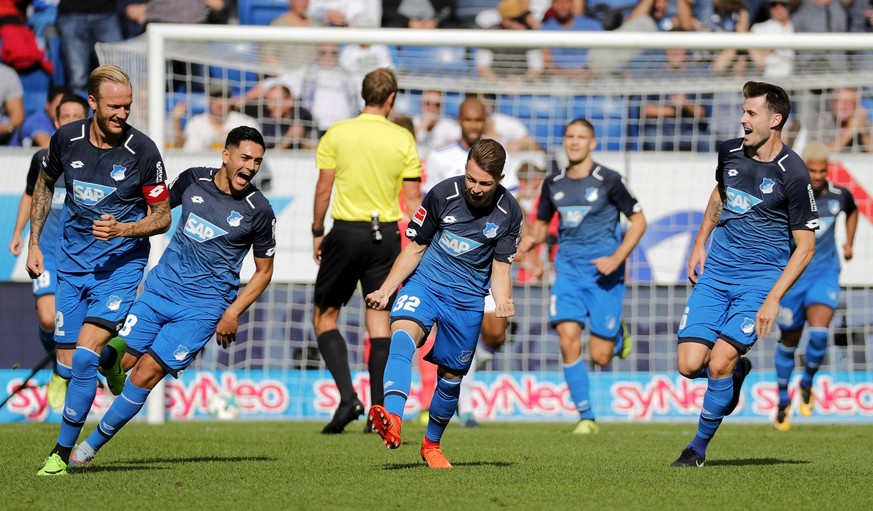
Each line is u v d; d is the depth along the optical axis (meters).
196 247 21.20
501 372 42.28
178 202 21.98
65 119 31.06
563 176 34.69
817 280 37.41
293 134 47.50
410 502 16.92
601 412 42.25
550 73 48.97
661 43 39.50
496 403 41.97
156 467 21.95
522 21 54.19
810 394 38.44
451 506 16.50
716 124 47.41
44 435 30.33
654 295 43.41
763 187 21.97
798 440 31.31
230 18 53.69
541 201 35.19
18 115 49.97
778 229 22.27
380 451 26.03
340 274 30.97
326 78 47.91
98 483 19.05
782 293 21.47
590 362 44.78
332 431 31.97
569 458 24.84
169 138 45.19
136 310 21.20
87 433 31.34
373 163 30.36
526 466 22.64
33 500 16.95
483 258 21.03
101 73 20.44
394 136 30.67
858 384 42.69
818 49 39.28
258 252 21.58
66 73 50.69
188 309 21.17
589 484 19.39
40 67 50.62
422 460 23.72
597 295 34.66
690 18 53.69
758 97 21.80
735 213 22.44
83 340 20.62
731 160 22.48
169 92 43.56
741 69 47.53
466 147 36.78
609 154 43.44
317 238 31.66
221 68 49.12
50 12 51.22
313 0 54.19
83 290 21.91
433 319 21.00
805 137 47.09
